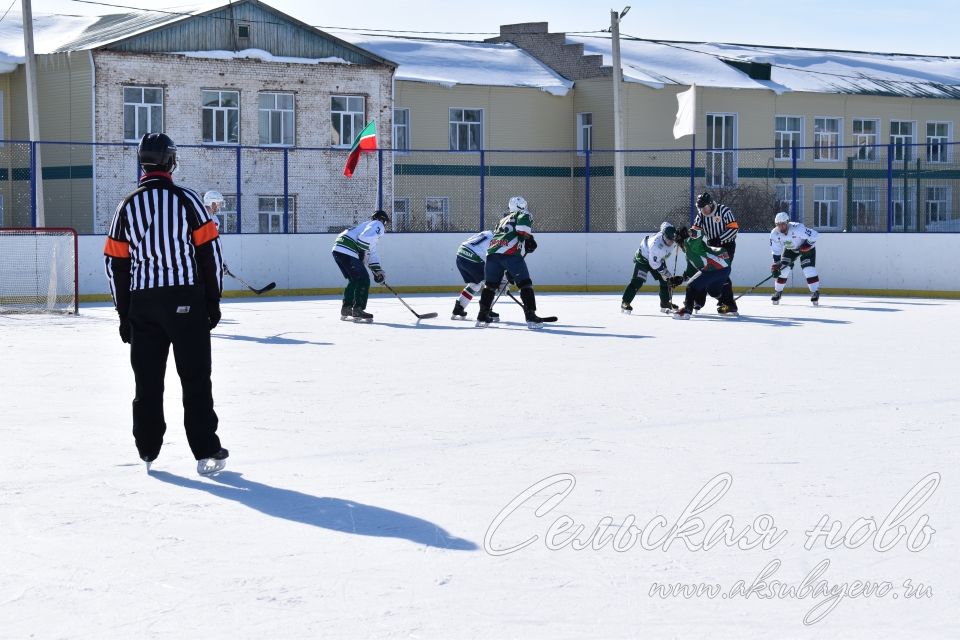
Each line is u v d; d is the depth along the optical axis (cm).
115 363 1270
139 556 533
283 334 1592
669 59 4553
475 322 1788
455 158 3875
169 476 697
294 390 1051
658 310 2034
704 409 938
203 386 696
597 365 1233
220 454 702
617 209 3036
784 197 4431
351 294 1816
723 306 1891
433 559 528
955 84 5116
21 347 1438
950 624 446
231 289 2434
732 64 4619
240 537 564
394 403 973
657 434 827
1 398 1009
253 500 637
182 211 686
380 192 2462
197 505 626
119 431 849
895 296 2444
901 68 5203
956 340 1498
